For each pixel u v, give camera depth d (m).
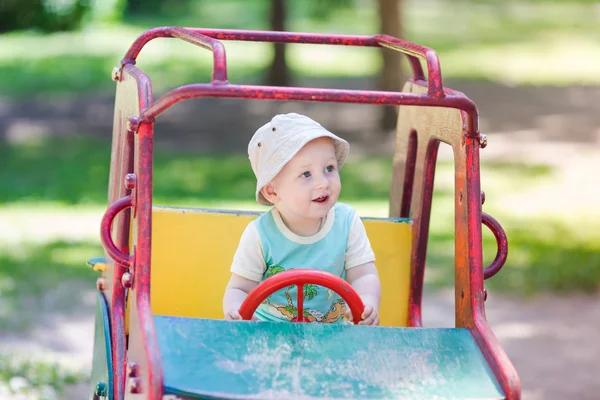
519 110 15.66
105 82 18.30
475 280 2.46
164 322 2.29
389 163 11.74
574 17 29.41
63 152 12.52
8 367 4.82
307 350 2.26
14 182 10.84
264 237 2.86
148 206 2.34
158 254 3.03
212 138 13.52
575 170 11.49
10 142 13.05
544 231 8.66
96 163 11.95
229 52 21.83
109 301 3.08
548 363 5.31
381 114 13.61
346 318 2.63
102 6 26.47
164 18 28.14
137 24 27.20
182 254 3.04
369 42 3.08
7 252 7.82
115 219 3.05
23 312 6.16
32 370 4.83
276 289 2.53
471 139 2.53
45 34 25.69
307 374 2.18
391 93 2.30
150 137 2.37
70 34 25.59
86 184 10.84
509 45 23.81
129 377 2.24
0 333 5.70
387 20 12.80
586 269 7.35
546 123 14.62
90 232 8.69
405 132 3.30
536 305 6.58
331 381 2.17
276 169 2.70
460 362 2.28
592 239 8.36
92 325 5.97
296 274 2.53
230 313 2.53
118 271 2.92
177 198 9.74
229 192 10.16
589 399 4.67
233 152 12.58
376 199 9.76
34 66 20.19
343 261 2.92
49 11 25.95
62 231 8.70
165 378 2.11
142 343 2.19
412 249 3.19
